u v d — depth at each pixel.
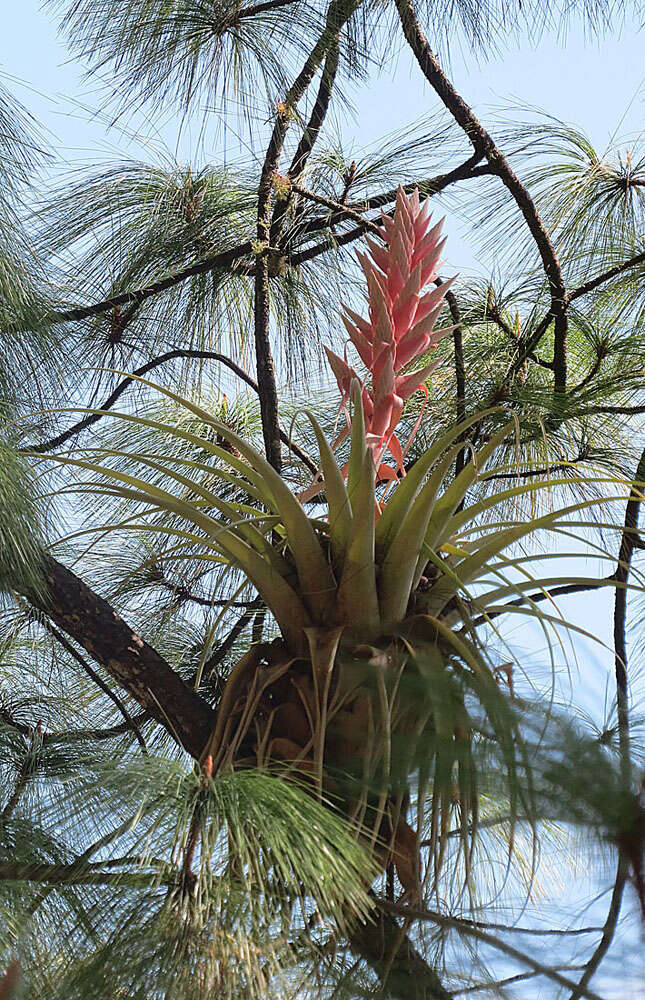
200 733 3.12
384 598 2.96
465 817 2.76
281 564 3.02
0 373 3.32
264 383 3.45
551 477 3.82
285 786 2.70
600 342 3.71
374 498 2.90
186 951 2.57
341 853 2.66
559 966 2.39
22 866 2.75
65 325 3.71
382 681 2.81
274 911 2.65
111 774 2.70
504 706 2.39
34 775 2.98
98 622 3.16
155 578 3.82
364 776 2.77
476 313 3.86
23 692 3.62
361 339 3.13
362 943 2.71
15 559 3.03
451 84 3.62
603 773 2.24
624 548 3.52
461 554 3.04
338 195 3.82
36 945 2.68
